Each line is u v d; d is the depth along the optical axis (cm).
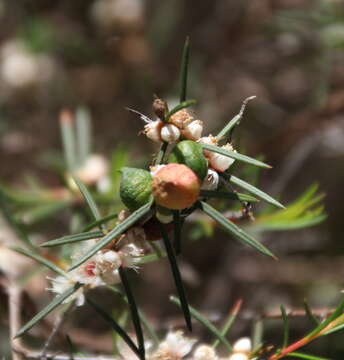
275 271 66
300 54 64
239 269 66
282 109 69
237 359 31
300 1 65
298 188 71
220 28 69
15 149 63
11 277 38
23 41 63
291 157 62
